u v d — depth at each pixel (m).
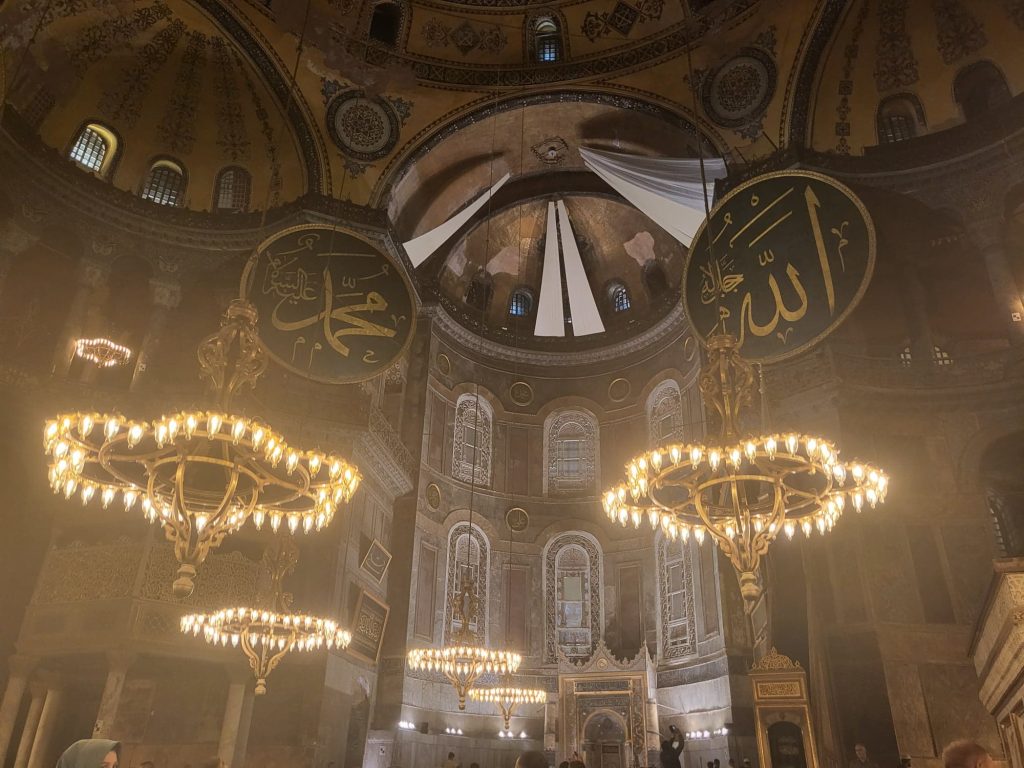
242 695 13.33
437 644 18.81
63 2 15.88
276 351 13.66
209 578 13.61
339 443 16.27
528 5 19.83
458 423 21.81
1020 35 16.20
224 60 18.22
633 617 19.91
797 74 17.41
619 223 23.39
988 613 9.06
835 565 14.27
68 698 14.71
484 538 20.97
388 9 19.92
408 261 20.34
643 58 19.33
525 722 18.94
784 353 12.51
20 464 14.36
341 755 14.80
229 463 8.70
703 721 16.70
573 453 22.66
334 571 15.08
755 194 13.77
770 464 8.99
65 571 13.48
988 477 16.06
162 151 18.59
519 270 24.09
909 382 15.27
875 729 12.95
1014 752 10.52
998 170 16.05
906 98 17.52
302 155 18.67
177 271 17.91
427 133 19.69
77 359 16.83
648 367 22.39
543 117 20.27
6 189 15.77
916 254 17.28
